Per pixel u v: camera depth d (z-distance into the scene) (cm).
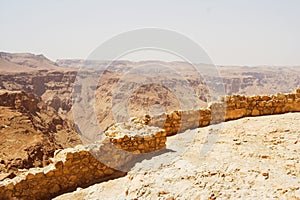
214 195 506
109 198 667
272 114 1352
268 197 479
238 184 539
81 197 753
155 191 559
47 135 3828
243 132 1026
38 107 5094
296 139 869
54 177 823
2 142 2977
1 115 3722
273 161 668
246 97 1342
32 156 2844
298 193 482
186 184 564
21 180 783
